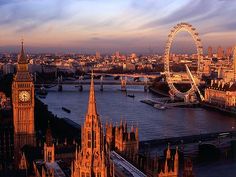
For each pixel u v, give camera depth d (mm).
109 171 137625
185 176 193875
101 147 134625
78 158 137250
